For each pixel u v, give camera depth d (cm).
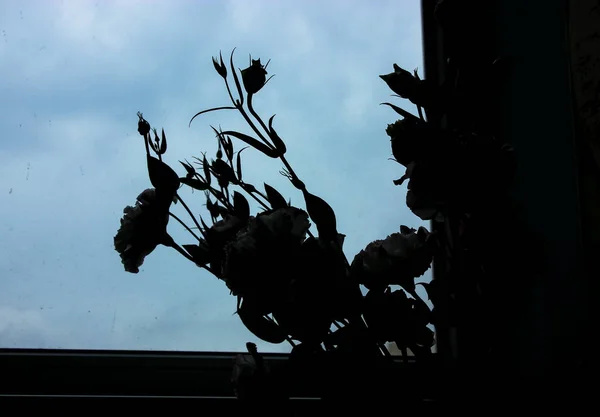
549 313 81
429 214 65
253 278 57
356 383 58
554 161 83
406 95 63
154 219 65
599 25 75
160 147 68
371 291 60
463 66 62
